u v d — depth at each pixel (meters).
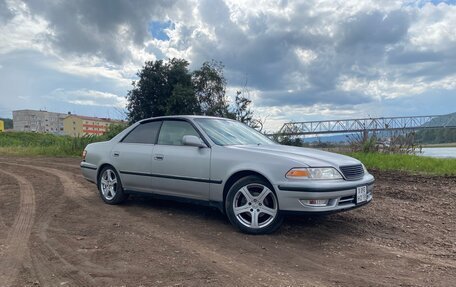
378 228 5.57
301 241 4.89
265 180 5.00
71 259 4.17
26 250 4.46
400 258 4.35
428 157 13.52
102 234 5.08
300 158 5.00
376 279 3.72
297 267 4.00
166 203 7.05
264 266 4.01
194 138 5.55
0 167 13.97
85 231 5.24
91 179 7.30
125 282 3.56
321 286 3.53
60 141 26.45
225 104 23.61
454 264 4.18
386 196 7.81
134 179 6.43
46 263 4.06
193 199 5.72
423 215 6.37
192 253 4.36
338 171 4.99
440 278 3.77
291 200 4.77
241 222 5.14
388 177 10.12
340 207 4.87
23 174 11.69
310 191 4.66
